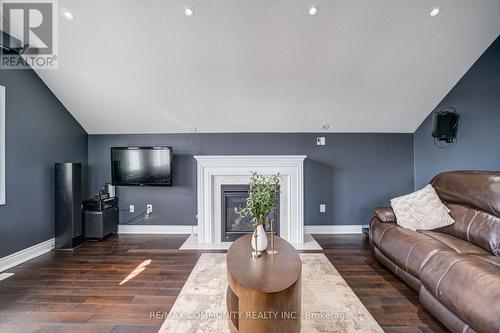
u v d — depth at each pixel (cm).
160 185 388
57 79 321
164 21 250
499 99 267
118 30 258
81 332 172
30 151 309
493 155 275
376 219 287
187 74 309
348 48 276
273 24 252
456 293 151
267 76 311
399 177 409
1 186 274
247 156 365
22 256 295
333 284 235
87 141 409
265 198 193
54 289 228
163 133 410
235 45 272
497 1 234
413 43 271
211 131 407
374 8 238
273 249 190
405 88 330
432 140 369
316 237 386
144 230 409
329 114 375
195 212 411
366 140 410
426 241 209
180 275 256
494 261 174
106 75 312
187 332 171
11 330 174
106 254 315
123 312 193
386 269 268
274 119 384
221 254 315
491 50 274
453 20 248
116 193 408
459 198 240
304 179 409
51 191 339
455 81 319
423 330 173
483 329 130
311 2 233
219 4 235
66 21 249
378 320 183
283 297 139
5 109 278
